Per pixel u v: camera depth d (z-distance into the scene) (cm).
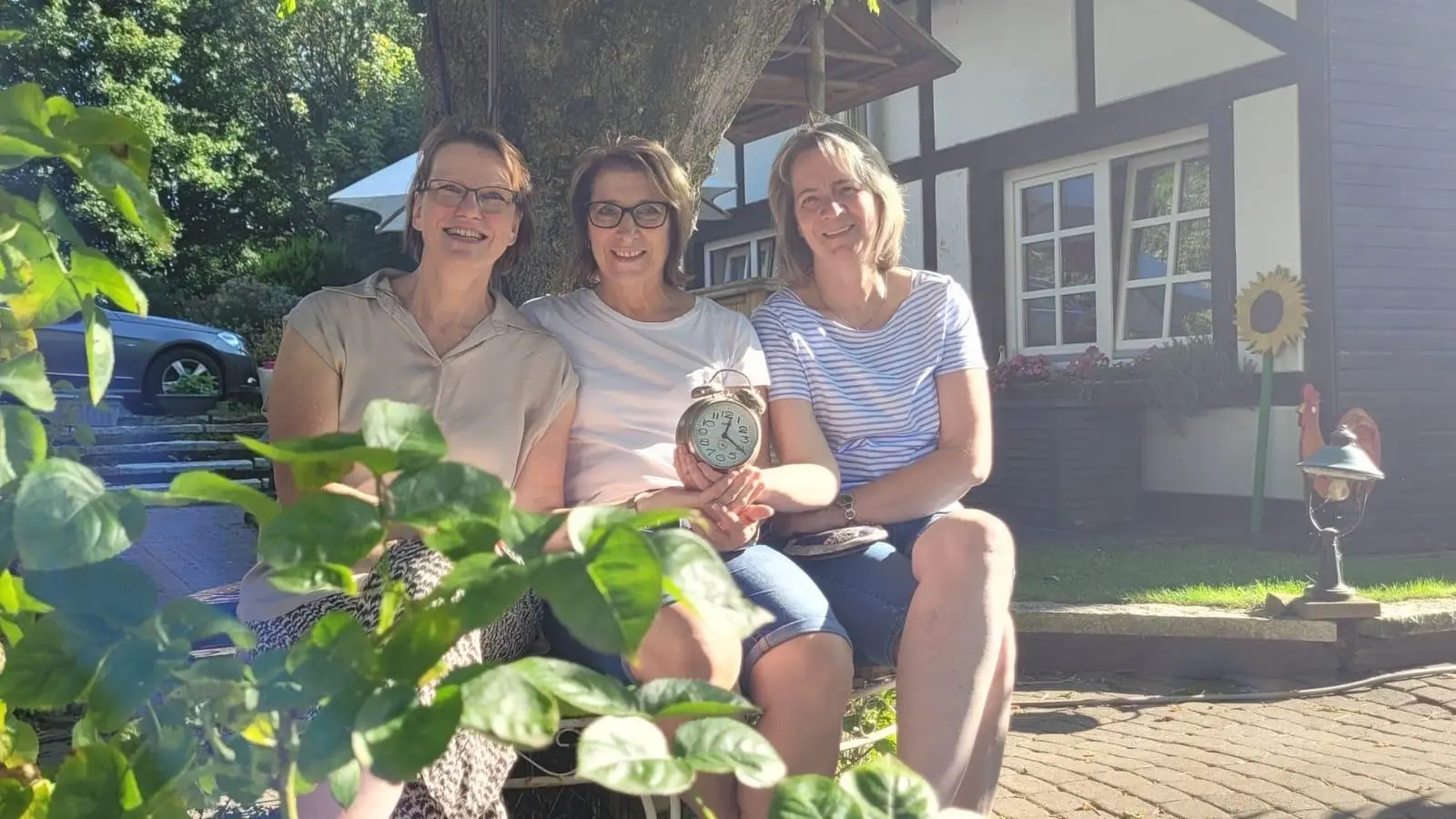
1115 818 320
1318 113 721
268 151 2294
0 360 94
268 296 2056
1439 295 745
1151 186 852
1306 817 317
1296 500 733
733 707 73
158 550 723
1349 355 720
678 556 69
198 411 1265
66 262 98
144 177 99
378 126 2409
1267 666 480
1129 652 493
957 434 284
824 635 218
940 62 654
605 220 272
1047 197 920
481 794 199
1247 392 758
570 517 68
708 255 1245
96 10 1867
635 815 250
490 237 250
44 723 247
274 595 212
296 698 71
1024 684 477
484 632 223
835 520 270
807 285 307
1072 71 876
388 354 242
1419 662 484
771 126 773
